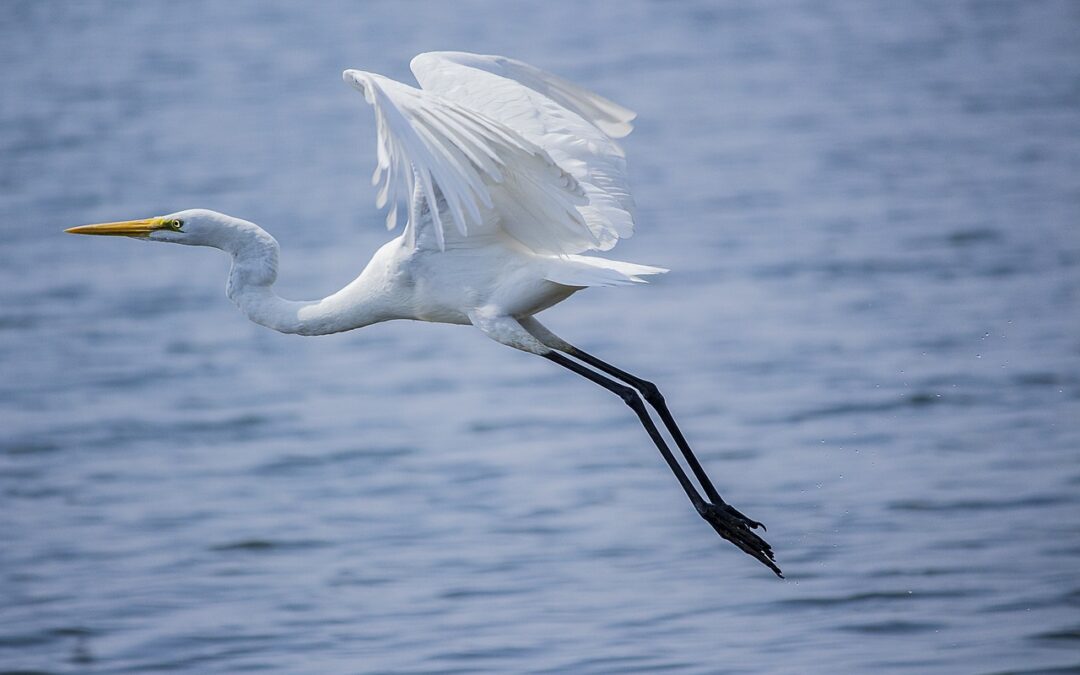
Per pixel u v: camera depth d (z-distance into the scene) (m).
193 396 17.31
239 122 36.84
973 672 9.02
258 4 58.94
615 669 9.16
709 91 39.19
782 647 9.47
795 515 12.10
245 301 8.80
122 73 44.28
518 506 12.84
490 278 8.17
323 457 14.77
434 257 8.22
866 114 35.41
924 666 9.12
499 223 8.06
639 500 12.87
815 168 29.73
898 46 45.75
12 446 15.36
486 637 9.88
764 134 33.59
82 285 22.94
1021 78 38.97
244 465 14.54
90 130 35.91
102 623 10.48
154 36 51.12
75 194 28.77
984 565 10.75
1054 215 24.28
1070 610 9.93
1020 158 29.33
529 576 11.07
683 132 34.31
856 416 14.88
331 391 17.53
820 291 20.62
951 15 52.38
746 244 23.77
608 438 14.95
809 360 17.20
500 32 49.72
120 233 8.82
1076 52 42.62
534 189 7.60
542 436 15.19
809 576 10.75
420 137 6.65
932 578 10.58
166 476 14.27
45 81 43.25
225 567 11.60
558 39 48.16
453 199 6.71
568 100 8.50
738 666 9.17
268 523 12.69
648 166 30.80
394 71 40.94
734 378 16.70
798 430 14.52
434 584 10.99
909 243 23.03
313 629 10.20
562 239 8.00
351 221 26.22
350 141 34.50
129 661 9.76
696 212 26.41
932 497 12.29
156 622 10.46
